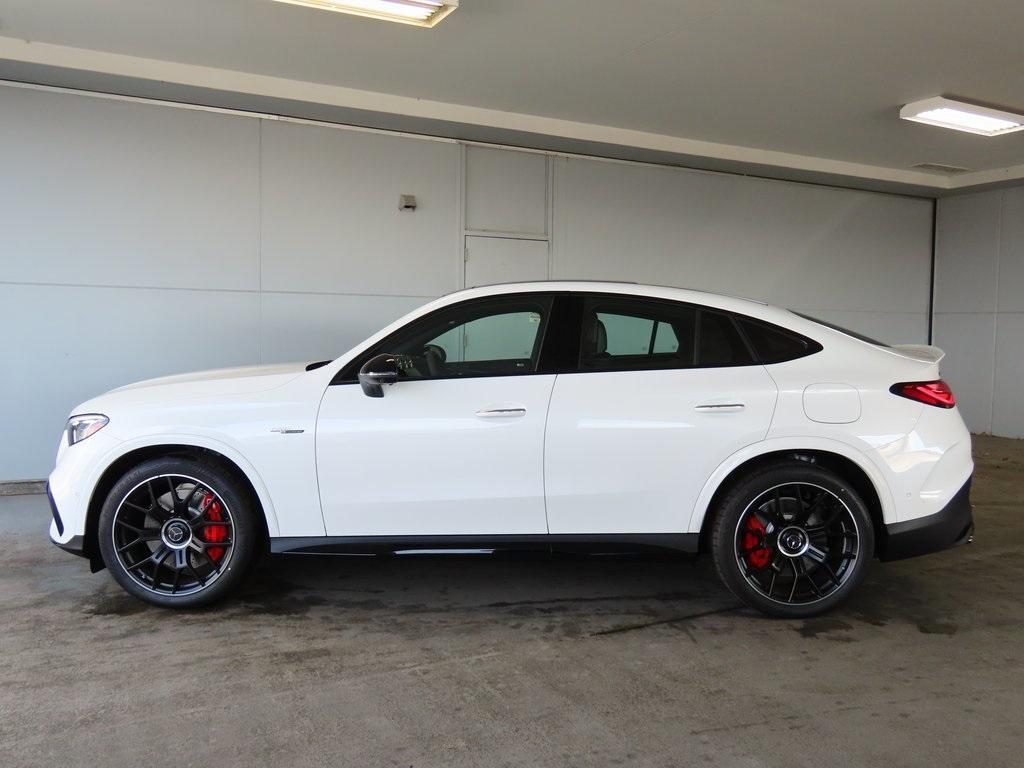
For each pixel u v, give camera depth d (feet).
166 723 9.19
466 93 22.91
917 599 13.69
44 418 21.20
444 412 12.23
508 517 12.34
